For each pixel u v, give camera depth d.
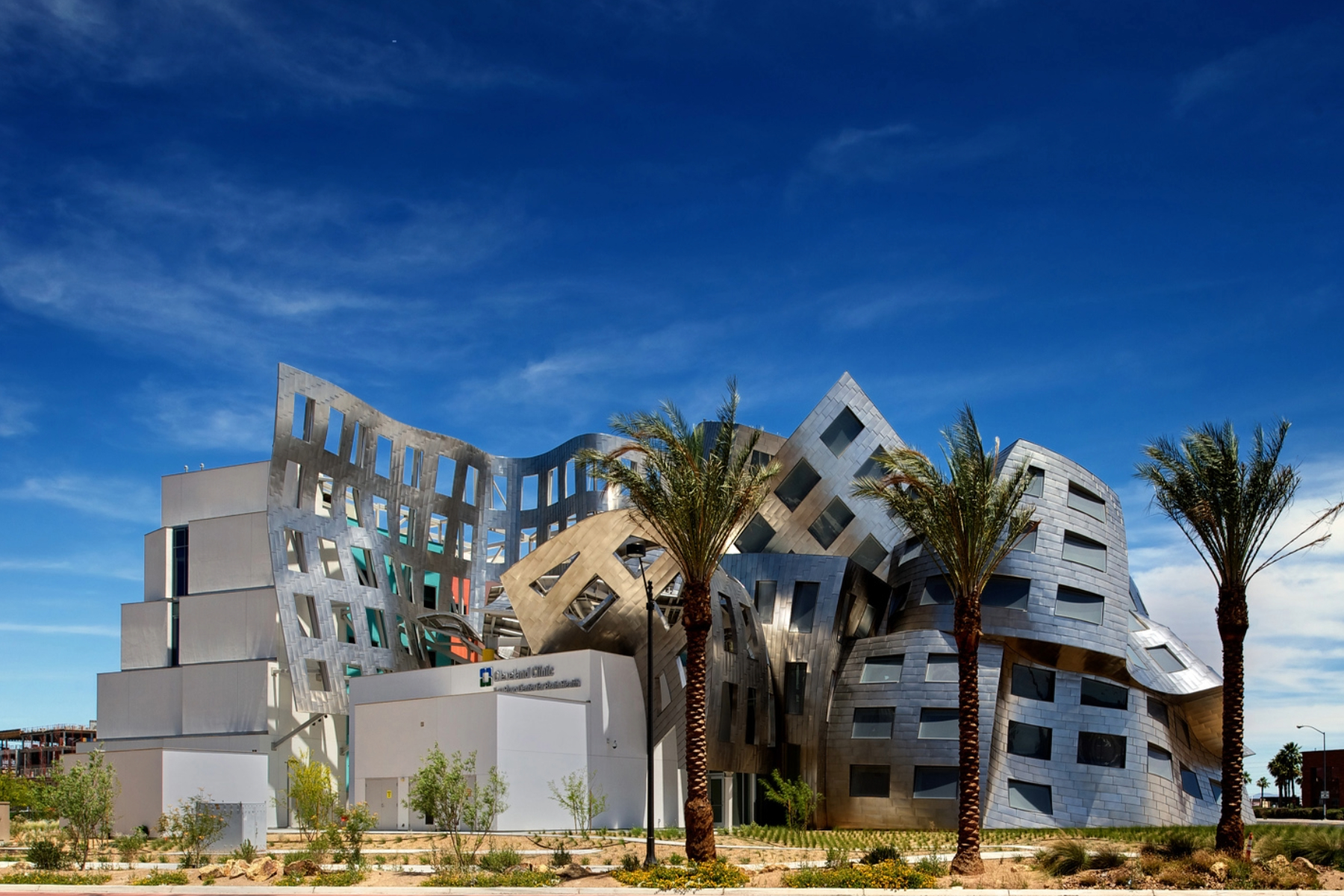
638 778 51.19
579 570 53.66
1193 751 53.78
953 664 52.47
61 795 33.69
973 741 29.25
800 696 56.56
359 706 50.62
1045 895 24.20
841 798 52.78
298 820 49.31
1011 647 52.38
